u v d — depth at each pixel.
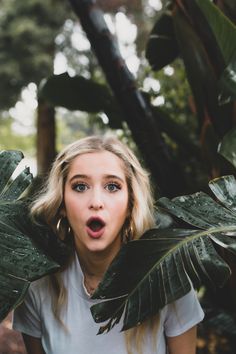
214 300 2.15
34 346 1.38
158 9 7.35
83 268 1.29
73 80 2.52
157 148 2.25
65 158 1.23
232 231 1.23
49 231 1.29
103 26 2.27
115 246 1.27
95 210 1.18
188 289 1.11
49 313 1.29
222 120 1.87
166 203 1.36
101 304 1.10
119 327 1.24
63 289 1.28
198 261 1.15
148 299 1.10
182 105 3.35
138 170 1.28
